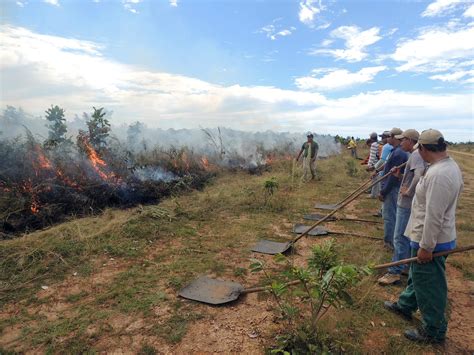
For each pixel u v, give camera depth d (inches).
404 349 117.1
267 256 201.9
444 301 118.3
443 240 115.3
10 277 163.2
